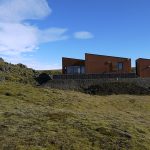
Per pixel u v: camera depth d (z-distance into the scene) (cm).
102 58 8181
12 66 9531
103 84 6731
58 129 2469
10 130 2336
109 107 4731
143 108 4984
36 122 2573
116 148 2328
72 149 2191
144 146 2445
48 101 4231
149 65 8431
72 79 7119
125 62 8325
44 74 7975
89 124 2667
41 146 2148
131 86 6725
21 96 4172
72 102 4406
